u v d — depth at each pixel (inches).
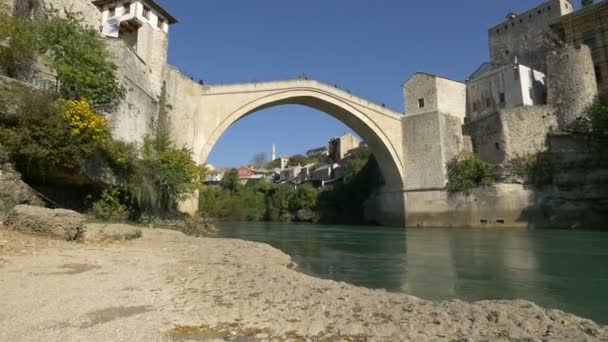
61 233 367.6
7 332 149.6
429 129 1533.0
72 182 525.3
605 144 1177.4
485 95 1593.3
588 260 559.8
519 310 208.4
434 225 1459.2
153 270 284.7
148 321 170.9
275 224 2059.5
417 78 1624.0
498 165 1352.1
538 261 557.6
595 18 1488.7
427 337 164.4
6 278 228.1
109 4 1104.2
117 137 669.3
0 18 516.4
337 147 3019.2
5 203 391.5
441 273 466.6
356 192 2025.1
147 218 679.1
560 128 1350.9
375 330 171.5
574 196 1202.6
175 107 986.7
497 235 1029.8
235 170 2920.8
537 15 1737.2
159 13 1148.5
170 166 783.1
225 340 154.5
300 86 1352.1
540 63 1696.6
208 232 864.9
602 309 298.2
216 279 264.1
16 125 434.3
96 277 247.9
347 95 1480.1
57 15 674.8
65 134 461.4
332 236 1099.9
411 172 1562.5
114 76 657.0
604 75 1448.1
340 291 245.9
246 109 1215.6
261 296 221.6
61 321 165.2
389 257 625.9
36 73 582.6
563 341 161.3
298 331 168.2
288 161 4392.2
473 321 188.1
